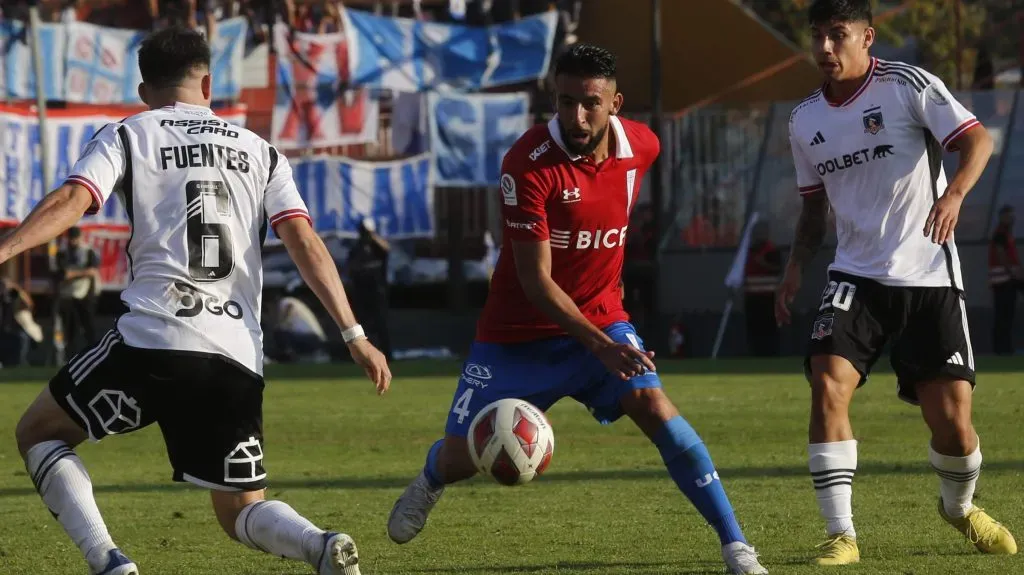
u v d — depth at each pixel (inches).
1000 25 5172.2
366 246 3459.6
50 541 959.6
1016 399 2055.9
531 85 3656.5
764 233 3501.5
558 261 812.6
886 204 866.1
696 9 3988.7
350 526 1017.5
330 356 3604.8
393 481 1309.1
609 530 975.6
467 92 3604.8
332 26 3540.8
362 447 1616.6
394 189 3565.5
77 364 690.8
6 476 1378.0
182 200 683.4
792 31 5300.2
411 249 3905.0
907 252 864.3
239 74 3523.6
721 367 3036.4
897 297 865.5
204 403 679.7
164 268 679.7
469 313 3924.7
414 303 4128.9
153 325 674.8
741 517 1024.2
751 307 3501.5
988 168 3858.3
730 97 4092.0
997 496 1107.3
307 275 693.9
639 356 753.6
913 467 1312.7
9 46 3442.4
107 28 3511.3
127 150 686.5
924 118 852.6
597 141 789.2
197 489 1261.1
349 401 2234.3
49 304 3929.6
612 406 812.6
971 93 3966.5
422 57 3580.2
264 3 3506.4
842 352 857.5
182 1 3508.9
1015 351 3681.1
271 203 700.0
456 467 839.7
